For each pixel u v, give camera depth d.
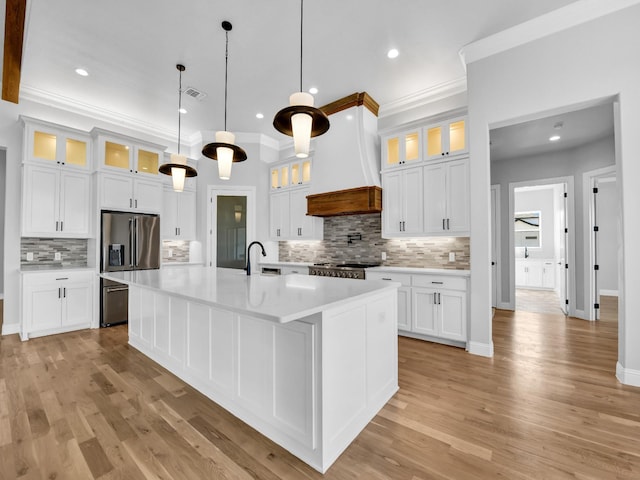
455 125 3.62
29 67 3.44
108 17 2.68
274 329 1.73
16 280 3.86
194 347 2.34
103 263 4.13
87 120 4.41
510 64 2.93
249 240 5.53
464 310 3.26
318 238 5.04
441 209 3.63
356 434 1.79
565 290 4.96
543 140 4.49
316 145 4.65
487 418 1.96
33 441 1.73
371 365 2.00
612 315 4.89
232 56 3.25
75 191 4.06
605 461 1.56
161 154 4.87
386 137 4.12
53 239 4.16
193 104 4.34
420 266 4.24
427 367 2.80
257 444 1.72
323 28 2.84
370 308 2.00
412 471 1.50
